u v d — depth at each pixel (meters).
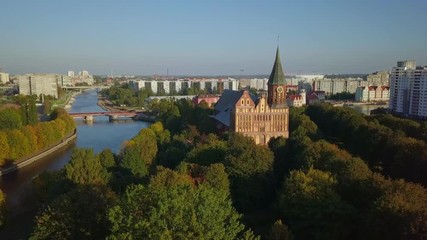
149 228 46.53
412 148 114.25
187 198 53.38
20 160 172.88
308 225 77.56
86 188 72.31
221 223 51.28
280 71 186.00
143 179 107.69
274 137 178.25
